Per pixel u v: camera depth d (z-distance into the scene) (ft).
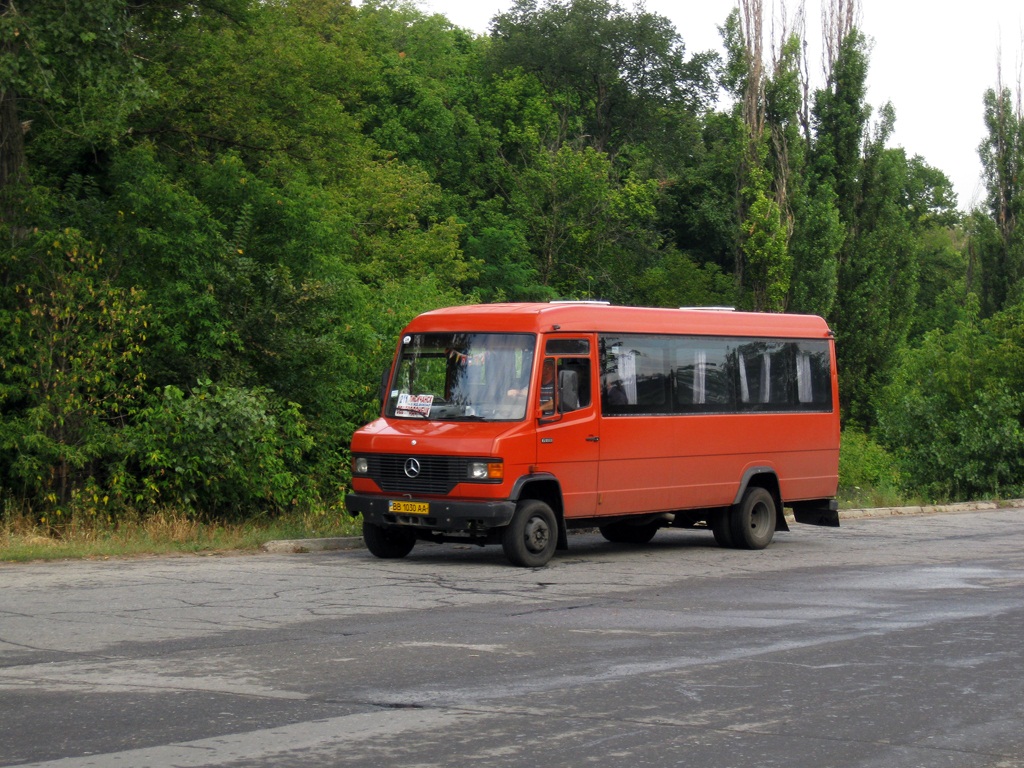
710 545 61.00
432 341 52.06
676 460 55.47
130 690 25.38
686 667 28.35
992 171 180.96
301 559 50.70
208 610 36.35
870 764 20.30
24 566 46.98
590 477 51.62
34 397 59.00
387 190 143.23
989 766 20.29
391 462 49.85
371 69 111.65
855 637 32.71
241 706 23.98
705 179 212.43
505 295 171.94
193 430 59.16
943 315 248.32
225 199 70.69
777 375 61.31
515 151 197.47
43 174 71.97
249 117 85.35
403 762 20.06
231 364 65.10
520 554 48.67
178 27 77.97
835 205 165.78
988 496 103.71
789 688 26.17
